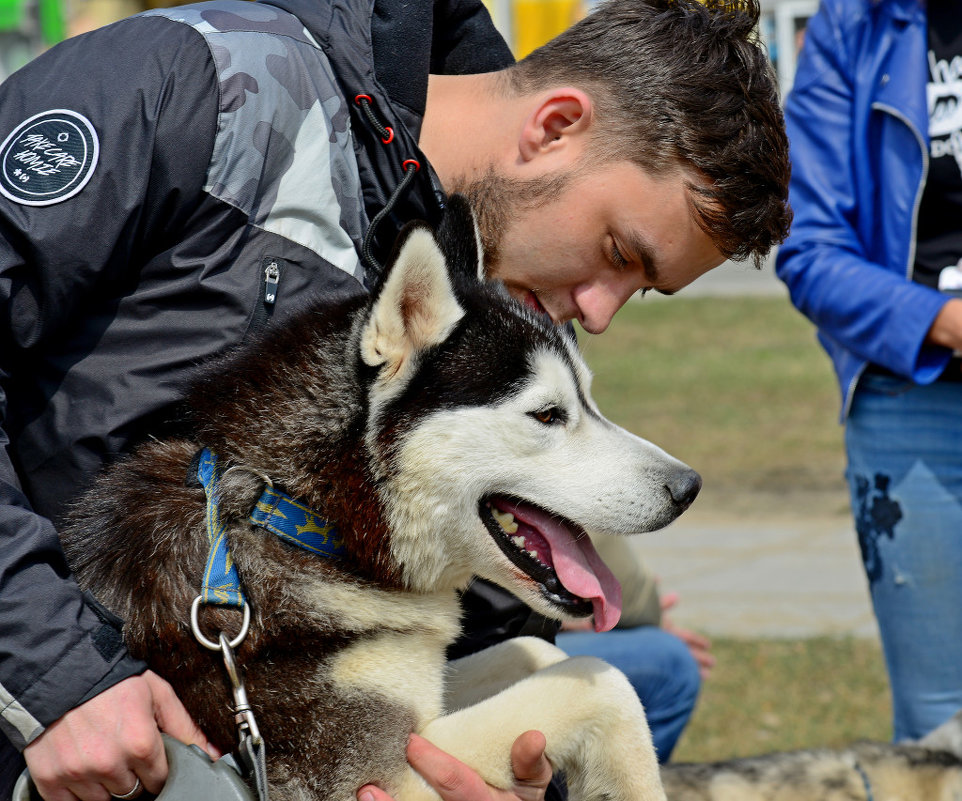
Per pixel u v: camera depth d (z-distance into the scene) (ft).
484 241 9.09
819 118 12.44
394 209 8.50
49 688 6.50
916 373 11.48
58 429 7.64
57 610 6.59
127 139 7.32
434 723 7.86
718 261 9.15
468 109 9.16
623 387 41.37
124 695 6.61
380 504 7.86
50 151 7.22
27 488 7.86
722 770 11.33
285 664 7.44
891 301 11.56
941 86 11.66
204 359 7.79
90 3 30.37
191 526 7.54
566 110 8.61
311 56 8.09
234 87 7.59
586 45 8.77
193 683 7.28
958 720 11.59
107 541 7.61
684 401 38.91
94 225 7.20
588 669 8.11
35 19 47.62
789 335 50.78
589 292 9.09
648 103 8.41
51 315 7.29
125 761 6.51
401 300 7.80
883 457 12.04
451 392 8.02
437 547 8.09
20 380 7.68
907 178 11.86
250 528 7.63
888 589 12.15
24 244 7.09
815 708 16.90
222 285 7.68
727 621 20.51
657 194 8.50
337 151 8.05
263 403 7.86
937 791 11.23
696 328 53.62
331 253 8.04
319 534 7.81
